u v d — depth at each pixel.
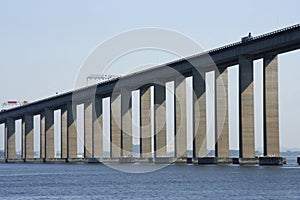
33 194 168.50
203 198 150.25
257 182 194.25
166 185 192.00
